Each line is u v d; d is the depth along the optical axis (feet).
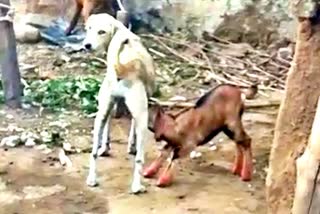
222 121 11.80
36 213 10.96
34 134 13.26
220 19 18.93
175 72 16.75
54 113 14.20
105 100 11.46
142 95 11.36
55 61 17.06
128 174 12.05
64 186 11.68
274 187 9.41
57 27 18.98
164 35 19.15
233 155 12.86
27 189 11.59
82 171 12.15
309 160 8.23
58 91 14.89
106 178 11.91
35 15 19.20
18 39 18.22
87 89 14.87
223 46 18.51
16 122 13.76
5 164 12.32
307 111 9.12
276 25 18.43
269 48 18.43
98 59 17.17
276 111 14.88
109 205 11.19
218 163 12.58
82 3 18.37
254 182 12.01
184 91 15.78
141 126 11.41
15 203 11.21
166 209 11.11
